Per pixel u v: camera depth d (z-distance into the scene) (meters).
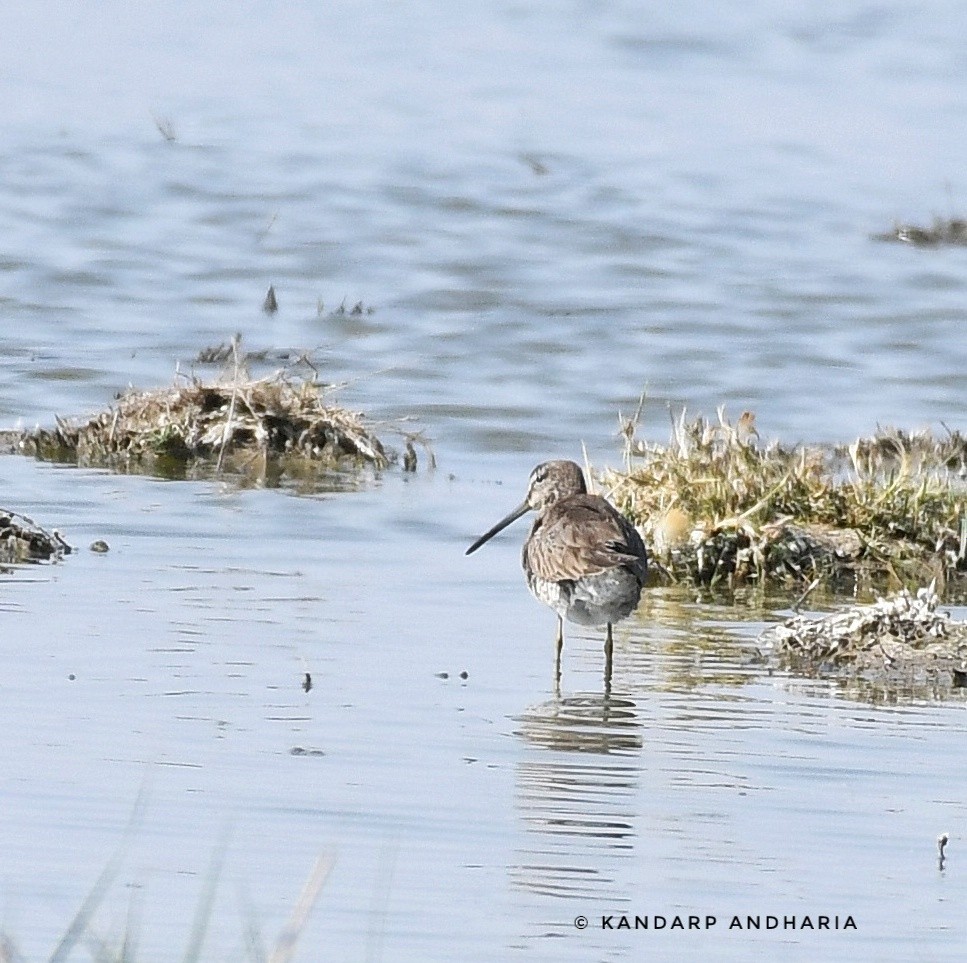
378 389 22.97
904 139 41.12
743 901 9.47
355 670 12.95
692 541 16.30
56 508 17.22
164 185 34.44
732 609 15.26
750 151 39.41
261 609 14.34
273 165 36.41
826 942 9.06
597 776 11.11
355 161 37.00
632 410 22.42
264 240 31.05
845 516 16.89
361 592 15.04
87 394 22.20
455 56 48.72
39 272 28.23
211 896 8.37
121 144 37.66
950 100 45.03
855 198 35.91
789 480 17.03
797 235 32.94
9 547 15.53
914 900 9.55
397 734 11.70
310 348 24.78
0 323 25.50
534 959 8.77
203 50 48.66
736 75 47.19
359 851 9.87
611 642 13.36
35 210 32.19
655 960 8.81
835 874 9.84
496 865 9.78
